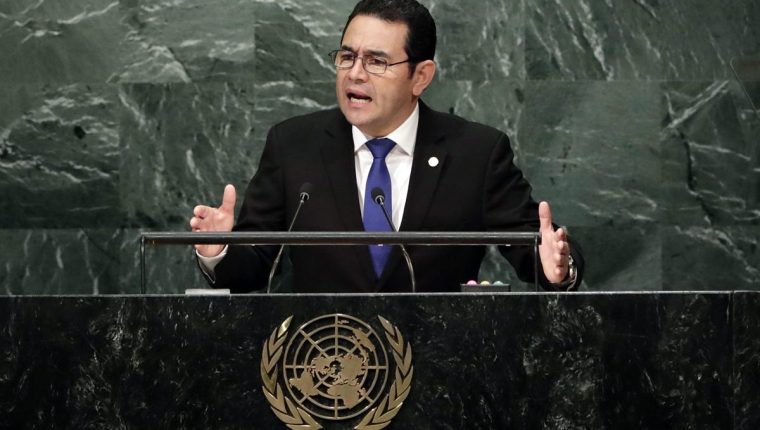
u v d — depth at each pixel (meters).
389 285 13.66
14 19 19.48
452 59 19.61
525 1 19.62
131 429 8.89
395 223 14.02
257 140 19.52
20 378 8.94
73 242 19.52
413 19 13.89
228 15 19.58
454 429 9.00
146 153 19.53
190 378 8.93
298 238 10.03
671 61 19.58
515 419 9.03
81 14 19.52
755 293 9.16
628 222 19.53
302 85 19.52
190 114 19.53
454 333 9.06
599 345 9.11
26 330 8.97
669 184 19.56
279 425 8.92
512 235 10.42
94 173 19.52
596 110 19.59
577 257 12.90
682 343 9.13
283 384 8.94
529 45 19.62
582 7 19.62
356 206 13.98
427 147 14.31
